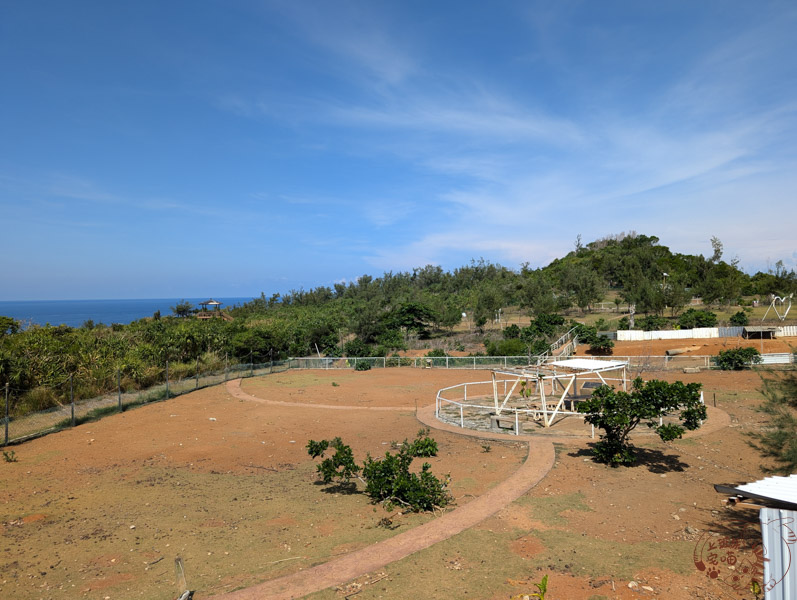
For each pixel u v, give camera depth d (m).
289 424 19.58
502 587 6.73
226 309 91.56
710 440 14.85
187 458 14.85
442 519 9.30
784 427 9.62
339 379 32.88
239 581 7.22
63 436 17.66
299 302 107.00
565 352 37.56
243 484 12.37
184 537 9.06
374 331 56.06
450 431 17.30
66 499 11.27
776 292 63.22
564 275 80.50
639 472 12.07
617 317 62.62
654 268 79.31
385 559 7.65
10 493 11.68
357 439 16.97
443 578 7.03
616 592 6.52
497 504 10.02
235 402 24.66
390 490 10.67
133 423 19.84
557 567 7.30
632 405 11.99
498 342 45.06
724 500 9.97
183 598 6.48
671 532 8.50
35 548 8.64
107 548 8.61
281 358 42.94
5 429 16.42
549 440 15.30
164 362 31.69
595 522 9.03
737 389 23.14
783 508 5.76
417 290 95.62
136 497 11.39
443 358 37.62
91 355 26.61
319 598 6.55
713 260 85.00
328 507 10.57
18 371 21.48
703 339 41.62
